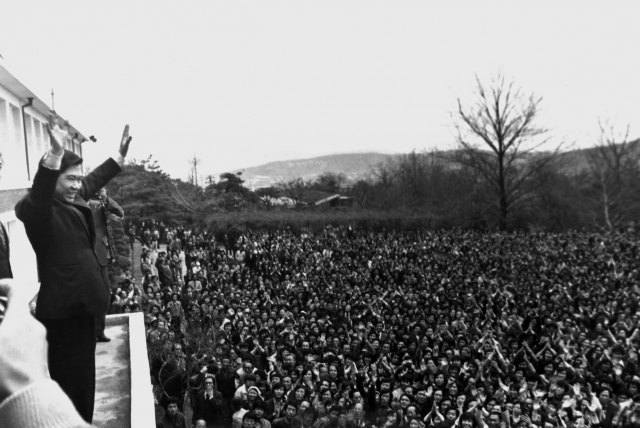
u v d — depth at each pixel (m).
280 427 10.90
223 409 12.53
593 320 20.88
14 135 17.44
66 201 4.34
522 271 31.12
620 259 36.41
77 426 1.09
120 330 7.84
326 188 80.88
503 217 57.28
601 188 63.16
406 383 13.01
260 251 33.78
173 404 10.89
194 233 41.22
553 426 11.45
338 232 47.94
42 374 1.17
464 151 58.69
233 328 16.61
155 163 49.28
